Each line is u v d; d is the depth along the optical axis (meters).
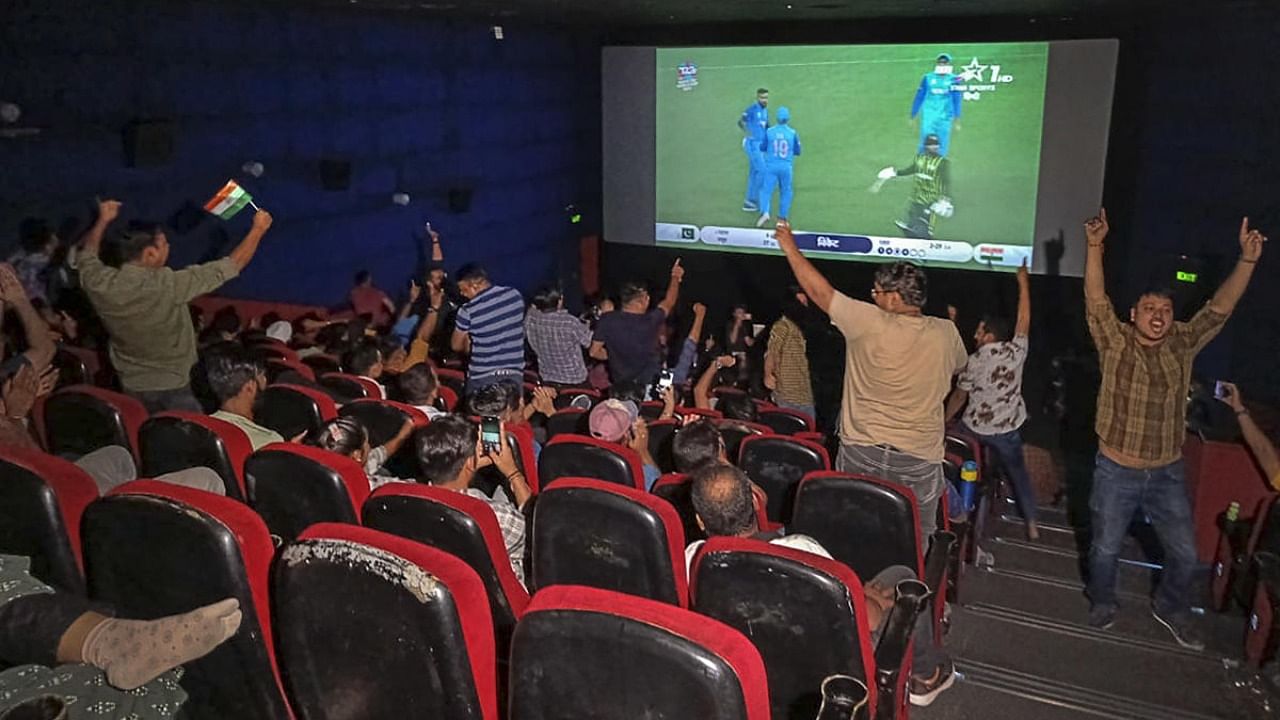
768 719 1.89
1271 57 7.13
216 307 7.14
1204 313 4.04
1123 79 9.95
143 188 7.39
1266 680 3.82
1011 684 3.81
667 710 1.86
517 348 5.94
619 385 5.50
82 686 2.00
